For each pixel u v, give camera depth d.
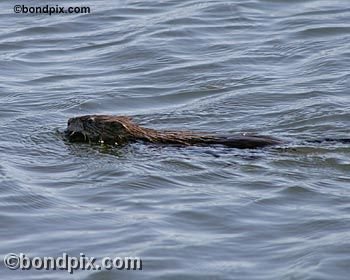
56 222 40.38
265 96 54.81
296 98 54.44
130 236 39.09
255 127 50.56
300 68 59.31
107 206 41.69
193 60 61.09
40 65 61.12
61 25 67.12
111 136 48.28
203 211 41.00
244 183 43.47
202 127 50.94
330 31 64.81
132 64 60.91
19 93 56.06
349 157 45.50
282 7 69.38
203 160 45.66
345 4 69.50
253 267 36.88
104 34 65.69
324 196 42.09
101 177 44.28
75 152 47.22
